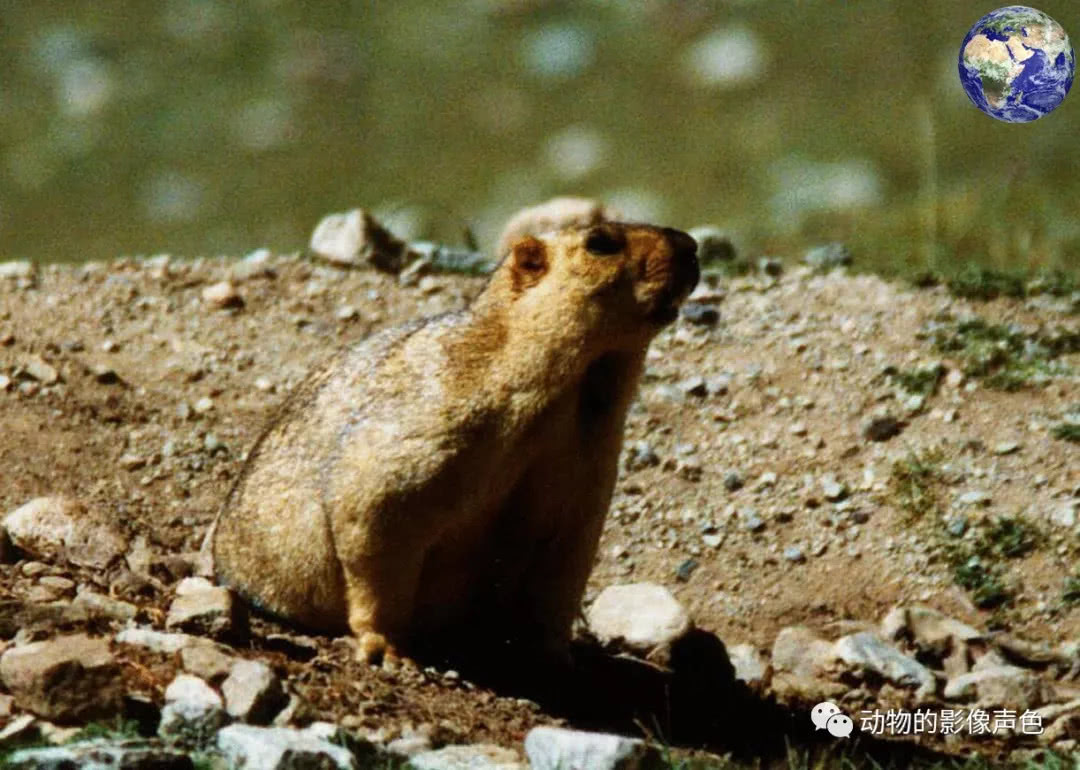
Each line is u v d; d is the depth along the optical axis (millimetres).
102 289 16047
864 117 28594
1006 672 11977
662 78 31312
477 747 9422
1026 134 26453
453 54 33000
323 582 10961
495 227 26922
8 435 13727
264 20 34500
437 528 10570
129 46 33969
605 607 12445
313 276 16547
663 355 15406
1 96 32594
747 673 12172
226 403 14633
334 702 9758
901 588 13227
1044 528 13469
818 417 14594
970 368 14859
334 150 30125
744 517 13836
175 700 9180
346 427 10750
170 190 29156
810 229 22016
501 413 10414
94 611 10352
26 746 8719
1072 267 18125
